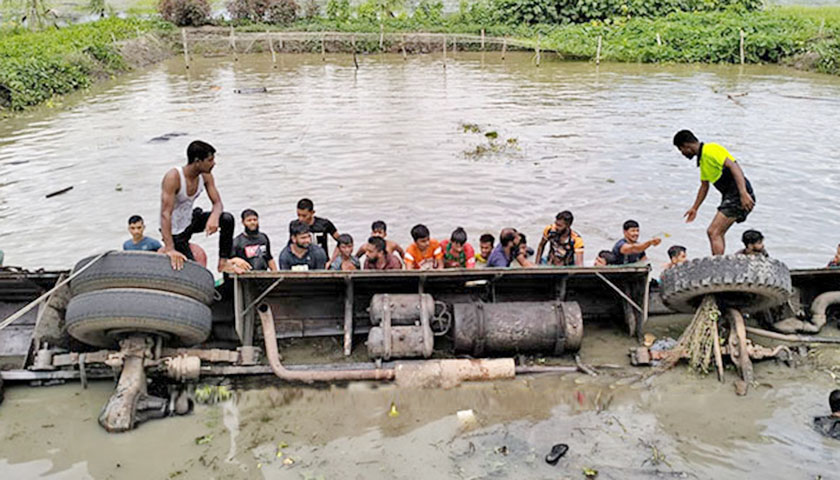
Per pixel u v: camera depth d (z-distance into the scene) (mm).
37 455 5625
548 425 6012
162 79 28297
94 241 10656
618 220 11508
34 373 6531
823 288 7930
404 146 16125
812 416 6094
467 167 14406
